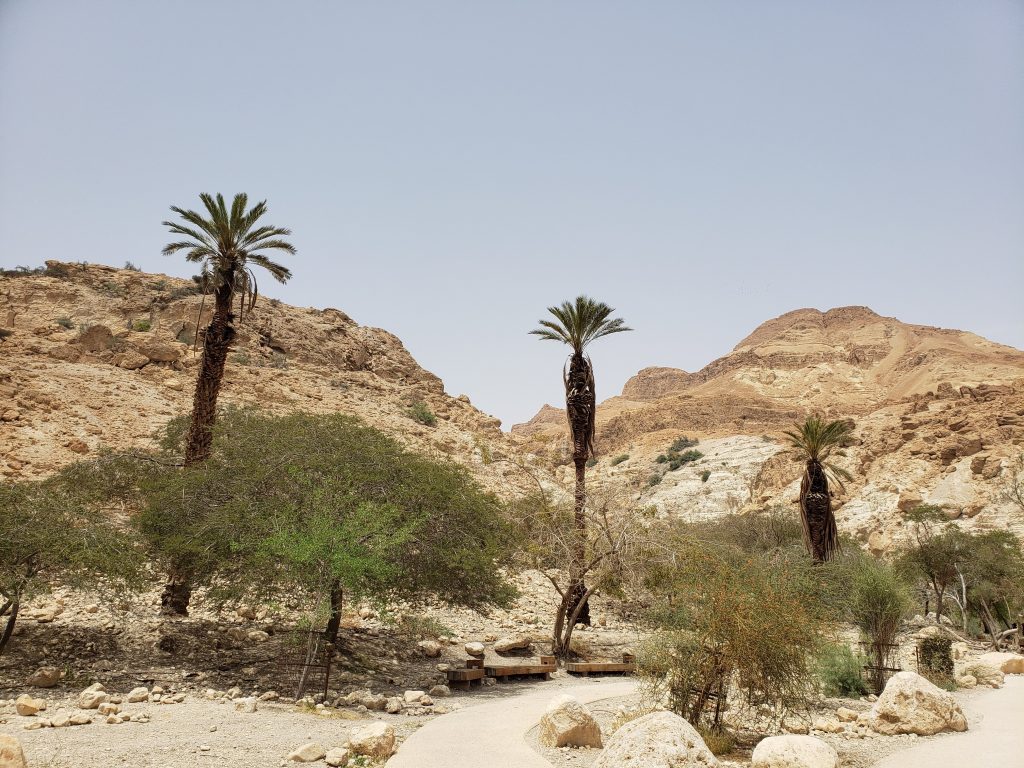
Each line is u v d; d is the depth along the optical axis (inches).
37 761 356.2
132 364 2000.5
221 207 877.2
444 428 2704.2
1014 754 462.9
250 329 2664.9
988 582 1610.5
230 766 375.2
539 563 981.8
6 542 561.3
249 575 665.6
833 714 611.8
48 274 2608.3
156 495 786.2
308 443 796.0
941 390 4045.3
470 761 402.0
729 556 964.6
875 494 3122.5
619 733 372.2
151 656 677.3
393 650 835.4
